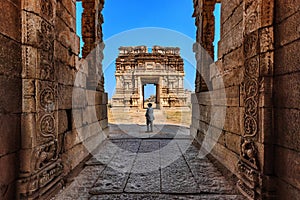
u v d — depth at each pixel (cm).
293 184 248
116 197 315
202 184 361
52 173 313
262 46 292
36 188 272
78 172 420
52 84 322
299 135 239
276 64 283
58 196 316
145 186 353
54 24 330
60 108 379
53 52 327
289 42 257
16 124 262
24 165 266
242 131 346
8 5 249
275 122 284
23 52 273
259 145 295
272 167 284
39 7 285
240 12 390
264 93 288
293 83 249
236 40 408
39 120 285
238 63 396
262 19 293
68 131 417
